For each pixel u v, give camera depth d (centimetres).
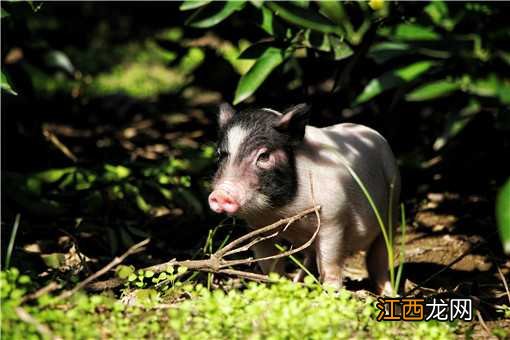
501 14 645
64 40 1733
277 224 666
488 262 873
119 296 689
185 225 959
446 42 634
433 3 689
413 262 878
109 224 903
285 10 732
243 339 535
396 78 683
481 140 1052
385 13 802
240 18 968
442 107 1009
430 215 1021
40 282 712
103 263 820
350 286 810
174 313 541
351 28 814
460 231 966
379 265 783
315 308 572
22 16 966
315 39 810
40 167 1090
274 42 815
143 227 944
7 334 502
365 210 723
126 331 539
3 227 865
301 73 1019
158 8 1270
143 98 1753
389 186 775
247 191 676
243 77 786
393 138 1151
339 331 550
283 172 687
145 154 1248
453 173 1122
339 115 1067
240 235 910
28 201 927
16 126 1106
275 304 547
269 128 693
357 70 977
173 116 1592
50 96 1603
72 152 1266
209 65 1122
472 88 620
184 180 970
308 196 694
